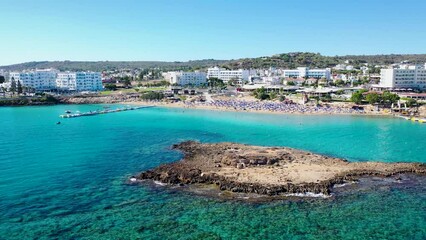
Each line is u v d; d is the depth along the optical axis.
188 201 68.56
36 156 101.69
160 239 54.97
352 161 98.00
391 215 63.31
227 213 63.59
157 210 64.69
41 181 79.75
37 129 150.75
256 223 60.09
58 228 58.06
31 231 57.03
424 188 76.12
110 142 123.06
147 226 58.91
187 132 145.25
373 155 105.06
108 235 56.03
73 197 70.56
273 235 56.34
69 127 157.25
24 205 66.75
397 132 140.12
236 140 128.62
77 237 55.38
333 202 68.38
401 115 181.75
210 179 78.69
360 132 140.50
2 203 67.44
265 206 66.38
